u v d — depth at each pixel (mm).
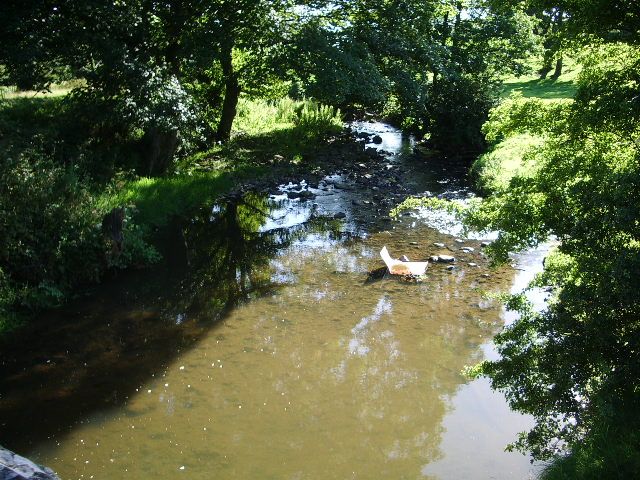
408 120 28609
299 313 10578
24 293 10516
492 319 10117
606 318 5379
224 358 9133
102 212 12375
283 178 19672
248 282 12031
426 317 10273
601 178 5738
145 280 12086
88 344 9562
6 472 4910
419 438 7223
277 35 20469
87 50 16109
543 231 6156
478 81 24625
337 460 6848
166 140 17922
